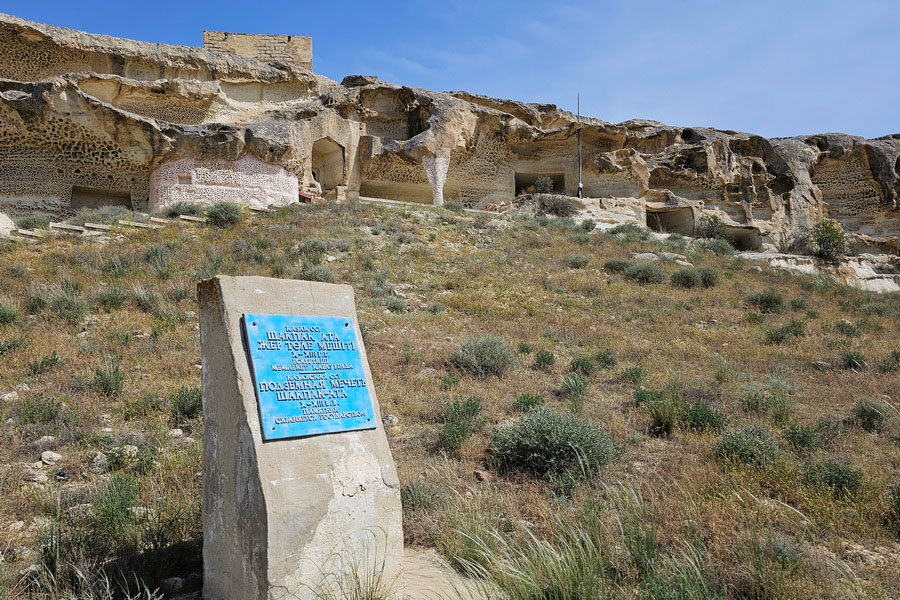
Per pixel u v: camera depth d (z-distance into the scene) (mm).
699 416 7375
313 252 17375
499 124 33188
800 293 20109
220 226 20031
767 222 36188
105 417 7156
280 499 3660
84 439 6512
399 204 25797
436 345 11242
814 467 5719
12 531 4715
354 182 30422
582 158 35438
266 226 20125
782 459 5961
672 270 20688
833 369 10641
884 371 10414
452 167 33406
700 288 18703
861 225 42031
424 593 3975
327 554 3818
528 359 10812
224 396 3979
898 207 41062
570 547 4121
